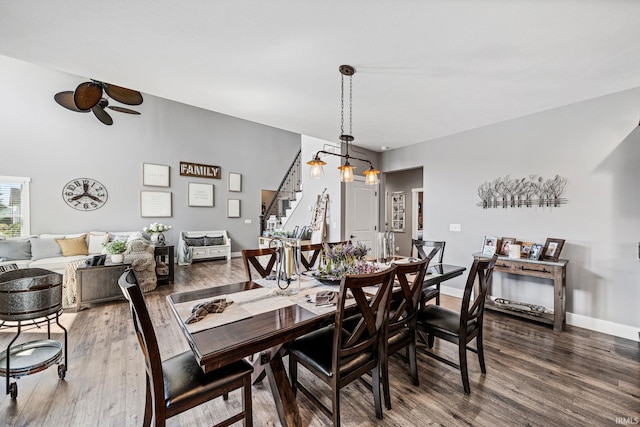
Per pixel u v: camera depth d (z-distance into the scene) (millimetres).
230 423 1372
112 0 1526
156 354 1188
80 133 5875
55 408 1736
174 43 1942
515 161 3490
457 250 4086
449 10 1619
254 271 5914
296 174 8711
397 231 7234
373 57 2129
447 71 2340
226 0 1544
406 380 2061
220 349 1136
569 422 1633
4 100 5156
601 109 2869
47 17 1650
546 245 3141
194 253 6871
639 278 2676
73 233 5797
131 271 1380
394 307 2146
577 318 3020
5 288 1778
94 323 3113
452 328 1991
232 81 2508
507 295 3533
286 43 1949
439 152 4328
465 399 1838
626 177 2740
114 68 2281
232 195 8078
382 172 5363
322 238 5102
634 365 2234
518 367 2215
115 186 6277
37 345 2051
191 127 7367
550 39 1899
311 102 2984
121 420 1643
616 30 1794
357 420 1654
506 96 2854
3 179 5125
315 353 1602
